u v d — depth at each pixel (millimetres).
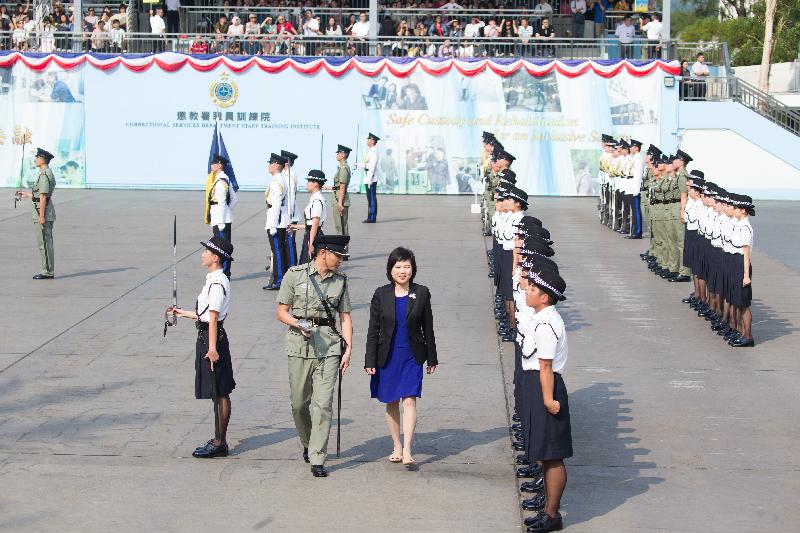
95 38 33656
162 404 11344
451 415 11062
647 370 12906
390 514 8352
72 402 11398
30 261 20625
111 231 24703
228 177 18172
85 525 8102
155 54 32875
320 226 17938
